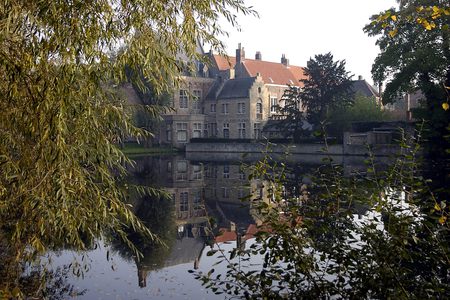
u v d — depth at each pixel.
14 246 6.42
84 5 5.80
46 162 5.57
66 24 5.74
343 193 5.60
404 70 34.22
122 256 11.16
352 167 30.81
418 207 5.35
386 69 36.66
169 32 6.73
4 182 6.26
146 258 11.05
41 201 5.60
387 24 5.05
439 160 26.39
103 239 7.20
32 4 5.61
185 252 11.69
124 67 6.31
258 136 63.44
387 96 36.66
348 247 5.34
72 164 5.86
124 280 9.02
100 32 5.98
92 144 6.67
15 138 6.00
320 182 5.88
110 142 6.88
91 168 6.78
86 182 6.09
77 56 5.80
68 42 5.62
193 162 43.09
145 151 57.91
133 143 62.09
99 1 5.99
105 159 6.77
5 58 5.35
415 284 5.00
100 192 6.44
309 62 50.47
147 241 13.02
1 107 5.63
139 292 8.27
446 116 29.67
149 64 6.41
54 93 5.41
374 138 40.38
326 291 5.35
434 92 32.34
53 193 5.75
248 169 5.99
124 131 7.10
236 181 28.55
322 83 49.25
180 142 62.25
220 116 65.62
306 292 5.41
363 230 5.33
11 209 6.24
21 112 5.63
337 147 44.19
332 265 5.44
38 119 5.38
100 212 6.36
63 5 5.64
